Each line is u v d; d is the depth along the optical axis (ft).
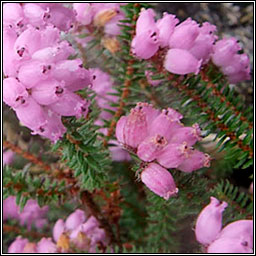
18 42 0.25
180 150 0.26
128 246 0.42
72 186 0.36
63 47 0.25
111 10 0.36
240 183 0.43
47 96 0.25
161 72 0.31
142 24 0.31
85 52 0.39
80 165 0.29
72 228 0.37
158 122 0.26
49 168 0.39
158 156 0.26
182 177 0.29
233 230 0.25
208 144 0.40
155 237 0.37
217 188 0.35
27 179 0.35
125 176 0.43
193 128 0.26
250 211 0.33
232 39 0.33
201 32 0.32
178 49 0.30
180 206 0.31
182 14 0.50
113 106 0.37
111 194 0.40
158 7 0.50
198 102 0.32
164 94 0.35
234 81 0.34
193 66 0.30
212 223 0.26
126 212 0.44
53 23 0.29
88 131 0.29
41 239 0.40
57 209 0.43
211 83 0.33
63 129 0.26
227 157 0.31
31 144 0.40
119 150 0.42
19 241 0.38
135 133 0.26
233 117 0.32
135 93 0.37
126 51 0.35
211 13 0.50
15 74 0.25
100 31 0.37
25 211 0.42
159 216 0.36
